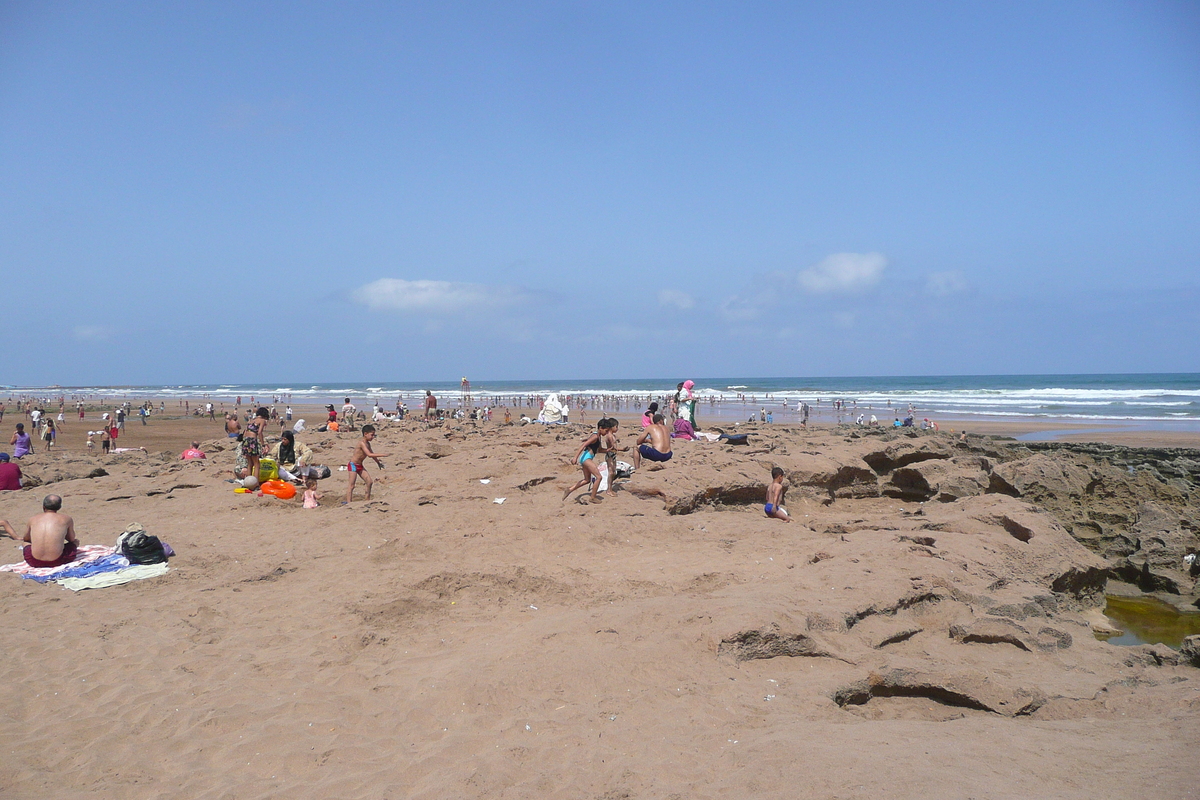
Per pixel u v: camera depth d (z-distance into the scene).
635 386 174.88
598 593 8.72
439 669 6.55
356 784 4.75
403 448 20.19
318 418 64.00
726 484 14.24
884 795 4.14
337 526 12.12
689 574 9.29
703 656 6.48
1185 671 7.49
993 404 74.38
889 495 17.70
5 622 8.00
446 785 4.62
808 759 4.62
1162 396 83.62
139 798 4.70
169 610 8.33
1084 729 5.44
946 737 5.20
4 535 12.23
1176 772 4.40
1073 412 62.81
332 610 8.22
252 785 4.81
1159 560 13.12
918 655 7.16
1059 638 7.63
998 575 9.30
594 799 4.41
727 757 4.83
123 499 15.07
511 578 9.07
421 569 9.71
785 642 6.64
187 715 5.81
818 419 58.47
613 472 13.27
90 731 5.61
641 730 5.29
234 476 16.78
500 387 185.50
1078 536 15.28
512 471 15.89
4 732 5.63
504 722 5.51
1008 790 4.21
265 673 6.61
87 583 9.25
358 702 6.00
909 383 169.62
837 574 8.51
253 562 10.23
